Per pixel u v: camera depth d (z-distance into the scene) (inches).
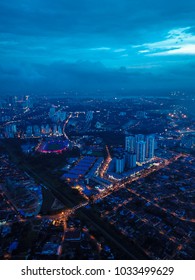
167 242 6205.7
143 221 7160.4
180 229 6756.9
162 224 7012.8
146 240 6264.8
